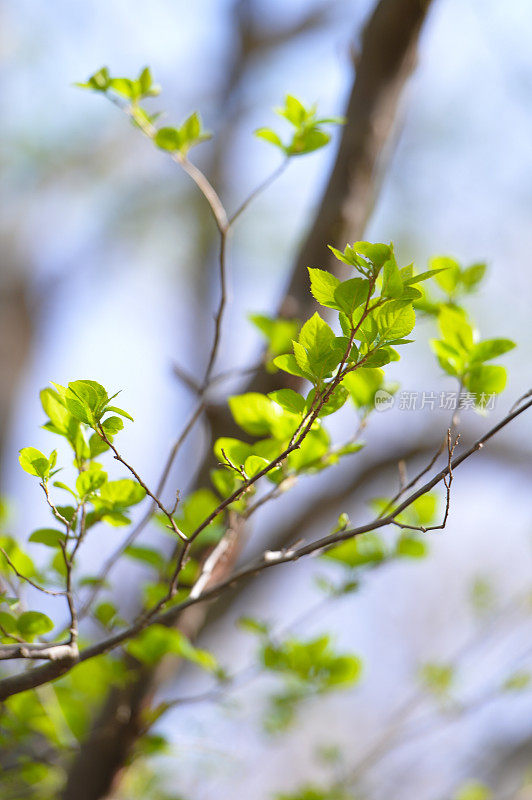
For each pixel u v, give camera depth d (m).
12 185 5.07
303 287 1.60
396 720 2.32
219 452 1.34
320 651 1.56
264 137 1.47
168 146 1.47
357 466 4.04
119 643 1.35
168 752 1.57
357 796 2.18
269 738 1.88
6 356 4.26
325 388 1.33
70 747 1.53
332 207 1.60
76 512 1.36
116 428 1.33
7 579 1.46
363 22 1.65
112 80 1.47
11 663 1.53
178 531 1.33
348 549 1.56
